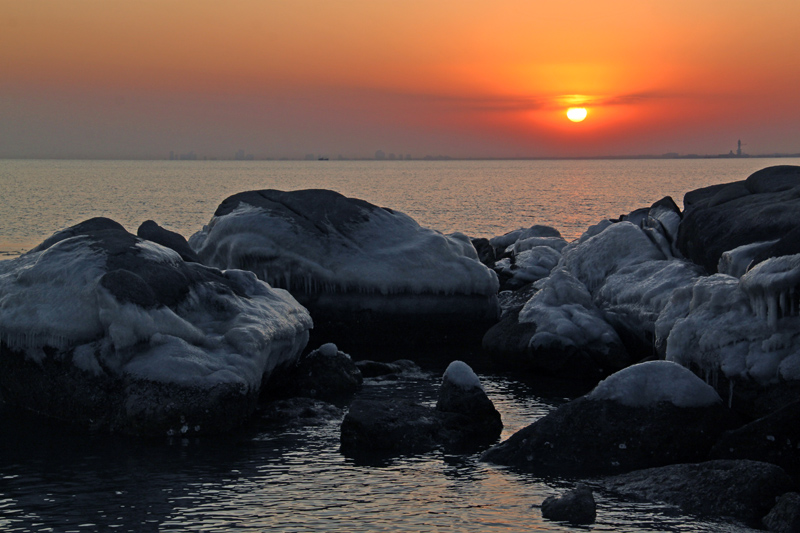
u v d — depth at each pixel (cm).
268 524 808
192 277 1302
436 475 950
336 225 1864
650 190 11306
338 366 1382
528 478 936
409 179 17088
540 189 11775
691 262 1652
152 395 1105
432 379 1456
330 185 13262
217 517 825
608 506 845
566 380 1470
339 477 944
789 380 1053
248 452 1034
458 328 1819
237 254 1833
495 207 7394
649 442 966
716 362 1128
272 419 1182
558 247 2580
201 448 1048
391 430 1058
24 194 9231
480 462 996
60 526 803
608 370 1476
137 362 1138
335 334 1795
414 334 1802
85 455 1019
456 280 1802
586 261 1833
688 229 1689
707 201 1906
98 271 1220
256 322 1260
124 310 1148
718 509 822
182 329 1184
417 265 1800
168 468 972
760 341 1106
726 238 1549
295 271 1797
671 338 1207
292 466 983
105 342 1156
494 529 792
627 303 1567
